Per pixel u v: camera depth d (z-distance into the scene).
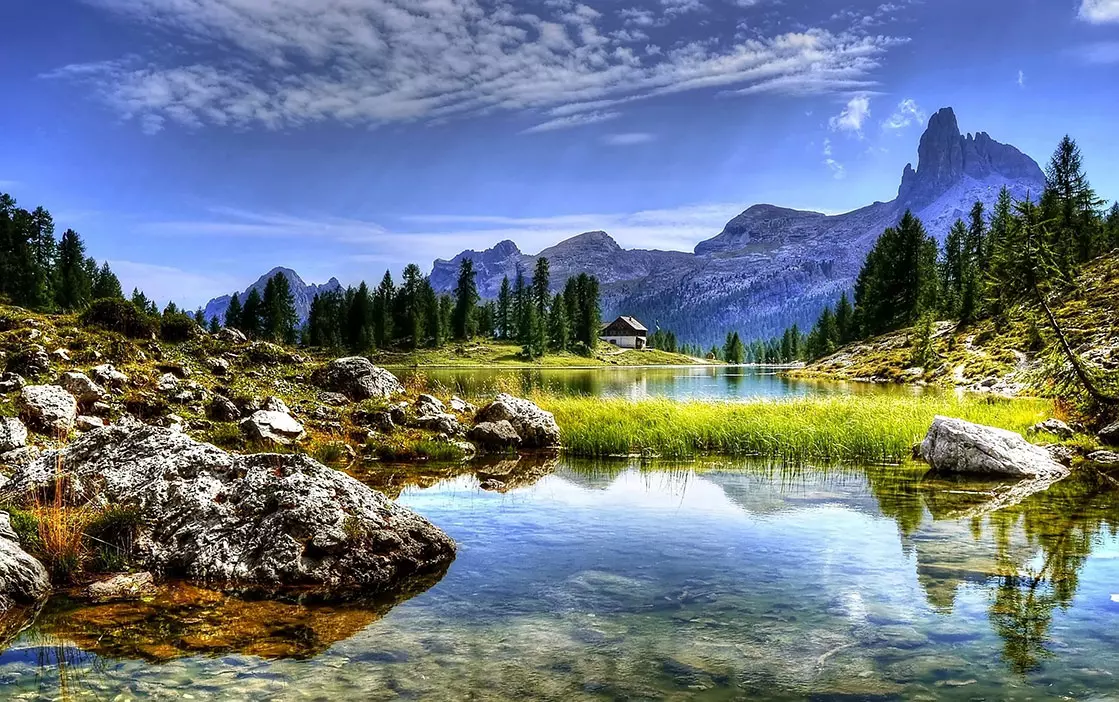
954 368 64.06
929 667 6.35
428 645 6.85
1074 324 48.59
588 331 170.88
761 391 55.69
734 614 7.76
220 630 7.21
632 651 6.71
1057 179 100.69
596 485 16.19
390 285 170.88
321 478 10.29
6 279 97.94
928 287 106.44
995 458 17.81
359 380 26.67
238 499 9.86
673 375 97.88
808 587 8.73
